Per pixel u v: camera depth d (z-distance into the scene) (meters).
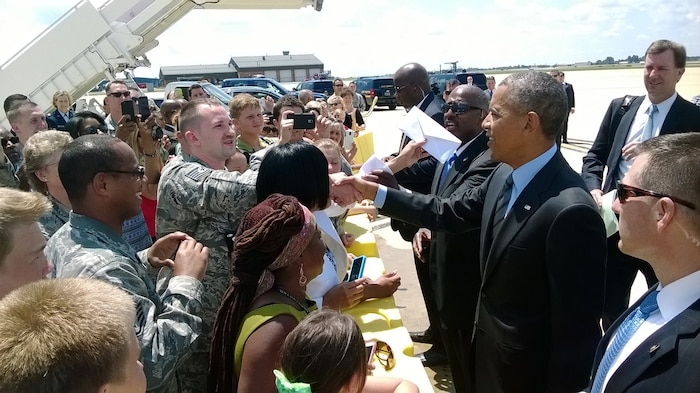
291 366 1.21
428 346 3.73
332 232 2.04
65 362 0.81
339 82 11.38
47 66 6.65
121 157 1.66
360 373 1.25
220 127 2.31
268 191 1.85
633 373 1.12
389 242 6.20
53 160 2.27
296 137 3.13
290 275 1.53
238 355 1.41
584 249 1.70
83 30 6.73
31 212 1.38
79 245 1.54
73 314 0.87
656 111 3.11
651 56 3.01
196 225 2.03
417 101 4.26
